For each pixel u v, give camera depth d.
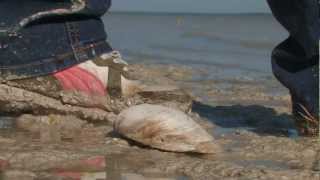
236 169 2.93
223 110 4.55
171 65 8.60
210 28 25.48
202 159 3.15
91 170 2.90
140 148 3.31
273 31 21.52
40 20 3.79
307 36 3.54
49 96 3.83
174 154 3.24
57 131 3.63
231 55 11.46
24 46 3.79
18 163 2.97
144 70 7.43
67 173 2.84
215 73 7.80
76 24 3.87
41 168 2.90
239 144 3.48
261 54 11.70
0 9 3.80
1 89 3.79
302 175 2.86
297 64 3.69
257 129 3.90
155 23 34.09
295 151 3.32
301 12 3.51
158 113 3.37
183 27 27.02
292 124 4.07
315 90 3.65
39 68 3.81
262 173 2.88
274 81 6.91
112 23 32.75
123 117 3.46
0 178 2.75
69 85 3.84
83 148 3.25
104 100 3.88
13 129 3.65
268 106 4.82
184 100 4.09
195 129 3.33
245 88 6.18
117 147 3.30
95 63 3.91
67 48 3.86
